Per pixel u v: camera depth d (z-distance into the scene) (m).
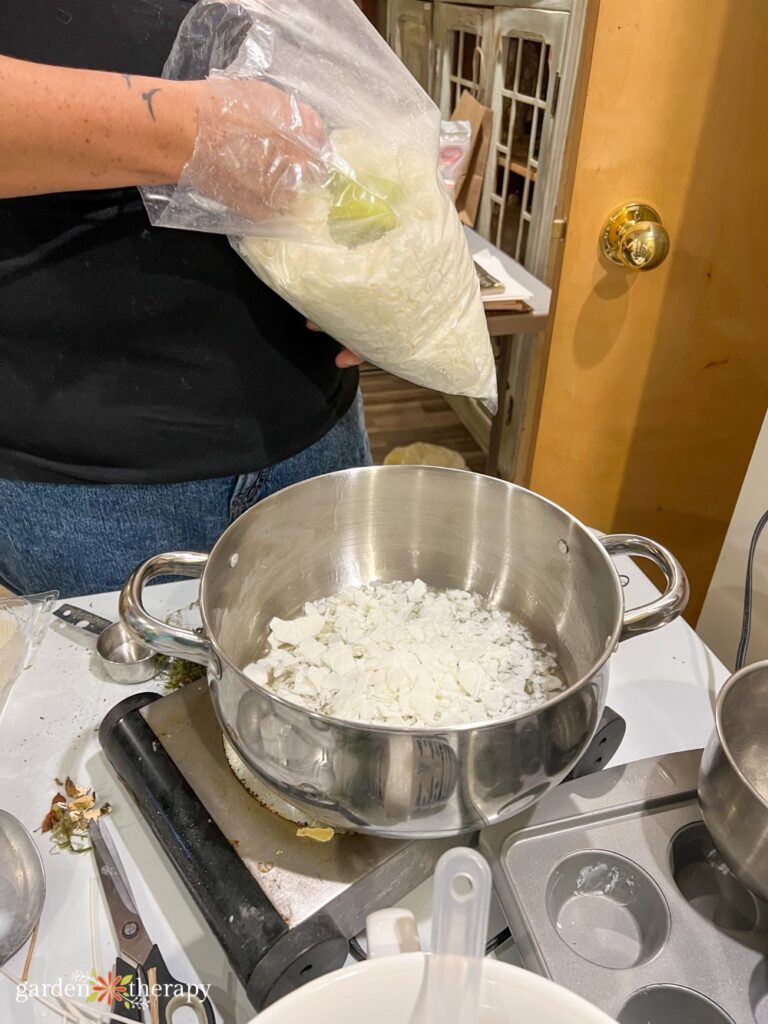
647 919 0.46
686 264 0.97
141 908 0.45
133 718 0.51
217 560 0.50
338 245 0.50
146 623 0.44
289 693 0.53
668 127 0.87
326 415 0.73
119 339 0.60
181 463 0.67
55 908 0.45
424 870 0.46
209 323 0.61
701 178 0.91
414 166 0.52
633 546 0.53
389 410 2.39
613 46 0.81
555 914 0.46
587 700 0.41
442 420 2.35
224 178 0.48
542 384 1.06
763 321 1.04
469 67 1.87
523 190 1.65
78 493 0.69
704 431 1.14
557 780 0.42
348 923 0.42
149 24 0.51
